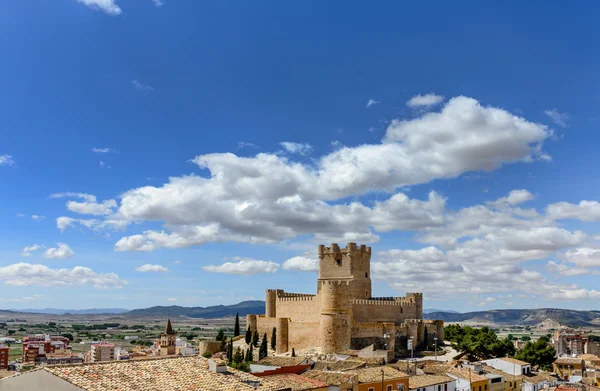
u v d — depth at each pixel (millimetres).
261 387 88688
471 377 152250
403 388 127875
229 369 94250
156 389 76688
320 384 110938
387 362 168000
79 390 70938
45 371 73688
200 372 87250
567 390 148750
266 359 172875
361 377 124375
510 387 166250
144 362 86000
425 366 162875
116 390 73188
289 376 115562
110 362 83188
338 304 190250
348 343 189250
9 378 75562
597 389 158375
